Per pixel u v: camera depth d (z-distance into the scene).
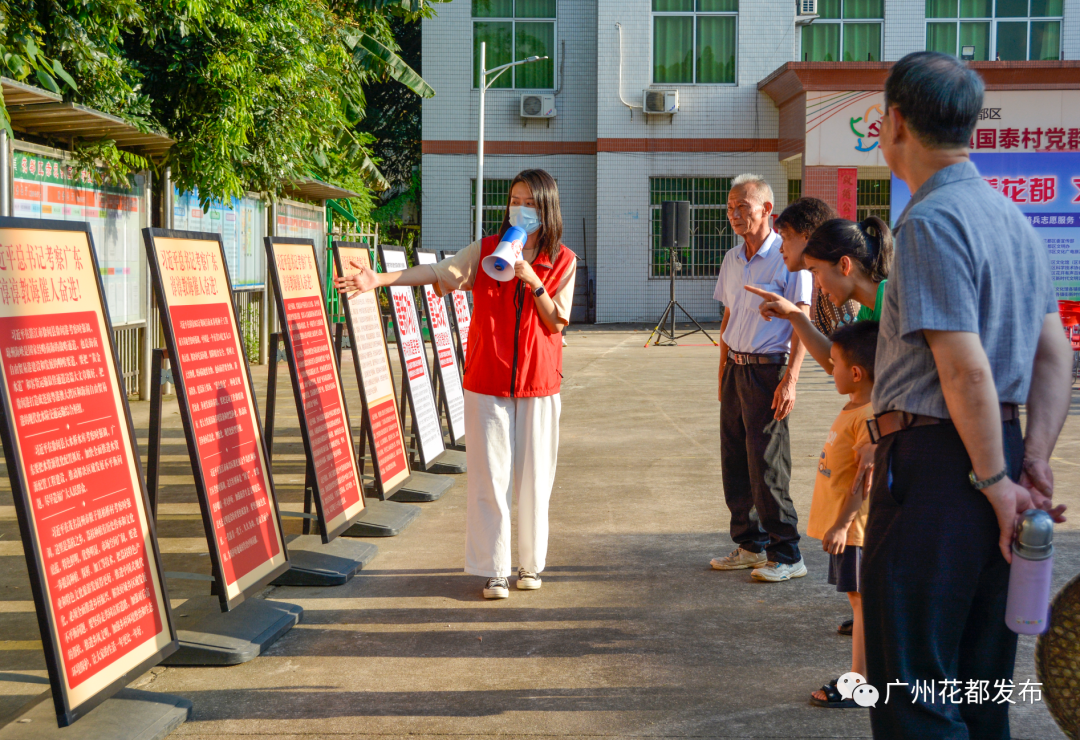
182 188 9.41
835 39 20.56
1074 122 17.39
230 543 3.38
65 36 7.57
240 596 3.36
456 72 21.52
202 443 3.27
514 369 3.86
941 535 1.86
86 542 2.59
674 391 10.39
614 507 5.44
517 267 3.64
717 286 4.25
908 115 1.92
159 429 3.21
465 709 2.88
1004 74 17.31
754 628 3.56
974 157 17.61
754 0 20.52
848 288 2.72
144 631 2.79
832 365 2.74
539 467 3.99
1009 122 17.48
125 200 8.52
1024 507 1.81
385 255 5.57
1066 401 1.97
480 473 3.91
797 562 4.14
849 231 2.70
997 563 1.92
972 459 1.80
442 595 3.97
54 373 2.54
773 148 20.72
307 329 4.36
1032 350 1.90
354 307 5.02
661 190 21.08
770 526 4.07
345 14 14.52
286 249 4.24
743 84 20.70
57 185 7.43
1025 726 2.76
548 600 3.89
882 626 1.94
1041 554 1.77
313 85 10.55
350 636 3.50
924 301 1.80
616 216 21.11
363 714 2.84
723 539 4.78
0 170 6.57
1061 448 7.03
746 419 4.04
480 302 3.90
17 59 6.96
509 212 3.85
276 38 9.79
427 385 6.33
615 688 3.03
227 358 3.54
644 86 20.84
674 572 4.26
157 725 2.69
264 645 3.35
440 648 3.38
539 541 4.03
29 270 2.49
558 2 21.42
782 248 3.54
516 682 3.08
